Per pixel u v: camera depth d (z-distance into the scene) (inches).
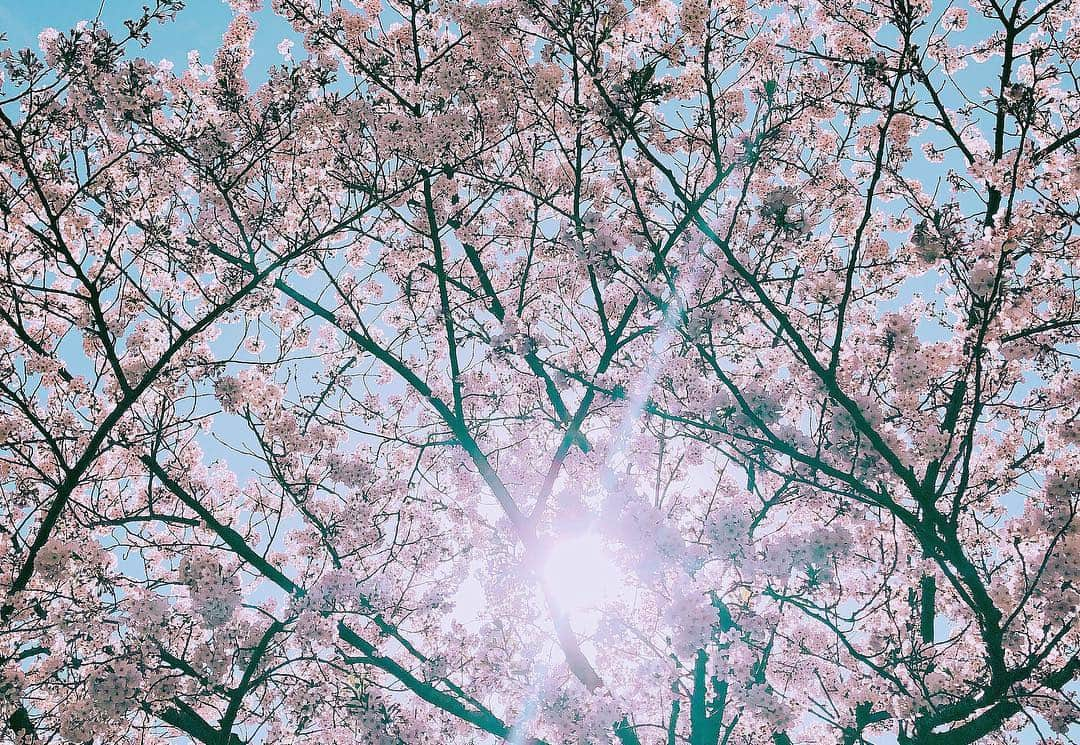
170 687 276.7
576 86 280.8
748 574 266.4
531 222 356.2
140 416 331.6
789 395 291.3
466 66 322.3
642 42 272.7
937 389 273.9
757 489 338.0
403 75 340.8
